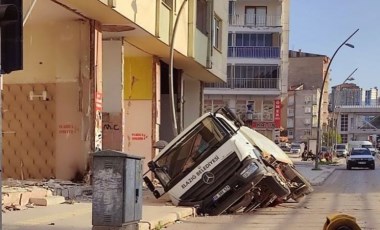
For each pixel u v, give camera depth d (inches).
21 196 497.7
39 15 624.7
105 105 748.6
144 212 488.4
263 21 2486.5
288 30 2751.0
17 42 230.7
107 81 751.1
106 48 753.0
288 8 2753.4
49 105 657.0
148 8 709.3
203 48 1008.9
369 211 571.8
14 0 232.5
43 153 657.0
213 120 543.8
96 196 329.1
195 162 542.0
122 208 326.6
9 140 665.0
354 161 1852.9
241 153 532.7
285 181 624.4
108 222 326.6
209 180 537.3
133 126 892.6
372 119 5462.6
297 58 4475.9
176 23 742.5
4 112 665.6
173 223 471.8
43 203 507.8
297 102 4416.8
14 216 430.9
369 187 976.9
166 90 1053.8
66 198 567.8
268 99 2507.4
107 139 747.4
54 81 655.1
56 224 398.6
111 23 665.6
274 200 608.1
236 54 2476.6
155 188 602.5
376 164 2532.0
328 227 287.3
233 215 538.6
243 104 2513.5
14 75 664.4
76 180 643.5
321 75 4426.7
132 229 339.0
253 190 558.6
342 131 5487.2
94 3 567.2
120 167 327.9
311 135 4343.0
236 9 2491.4
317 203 668.1
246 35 2486.5
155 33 740.0
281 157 650.2
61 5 578.6
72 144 647.1
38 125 658.8
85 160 641.0
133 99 895.1
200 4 1015.0
